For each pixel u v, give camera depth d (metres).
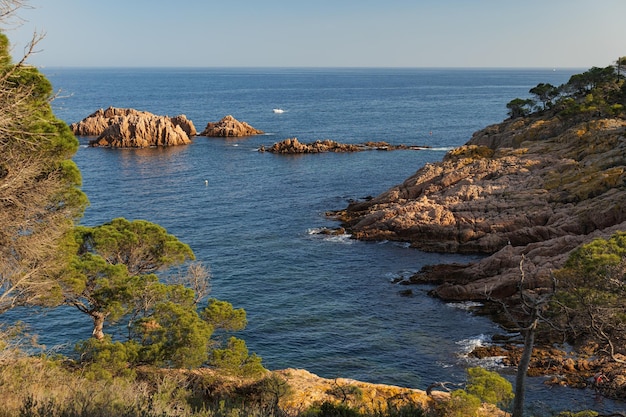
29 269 19.42
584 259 25.33
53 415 12.53
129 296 25.67
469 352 38.94
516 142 92.12
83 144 140.25
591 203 57.91
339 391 24.58
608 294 22.73
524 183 68.94
